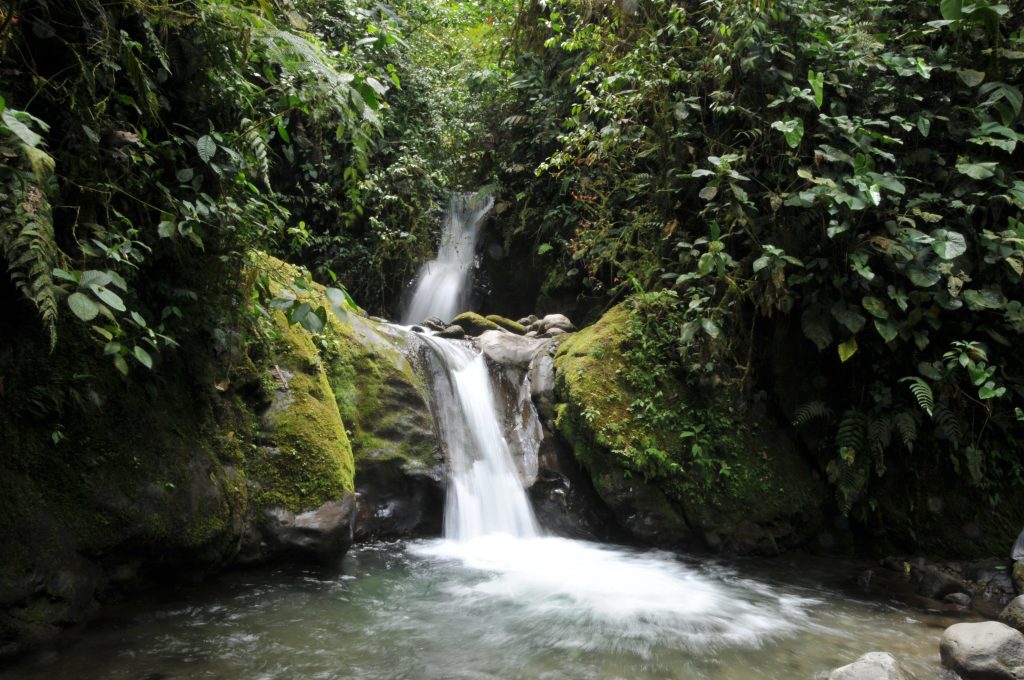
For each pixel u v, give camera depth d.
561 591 4.26
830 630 3.79
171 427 3.86
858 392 5.70
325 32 8.10
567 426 5.62
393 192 8.91
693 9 6.44
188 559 3.76
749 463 5.60
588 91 6.88
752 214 5.63
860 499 5.60
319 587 4.05
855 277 5.22
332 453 4.55
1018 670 3.07
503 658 3.22
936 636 3.73
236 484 4.10
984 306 5.00
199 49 3.92
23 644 2.96
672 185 6.26
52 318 2.40
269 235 4.55
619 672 3.12
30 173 2.56
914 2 5.69
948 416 5.32
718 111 5.60
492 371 6.36
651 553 5.27
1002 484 5.52
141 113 3.62
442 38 10.42
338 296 3.39
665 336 5.93
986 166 5.06
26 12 3.21
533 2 8.90
